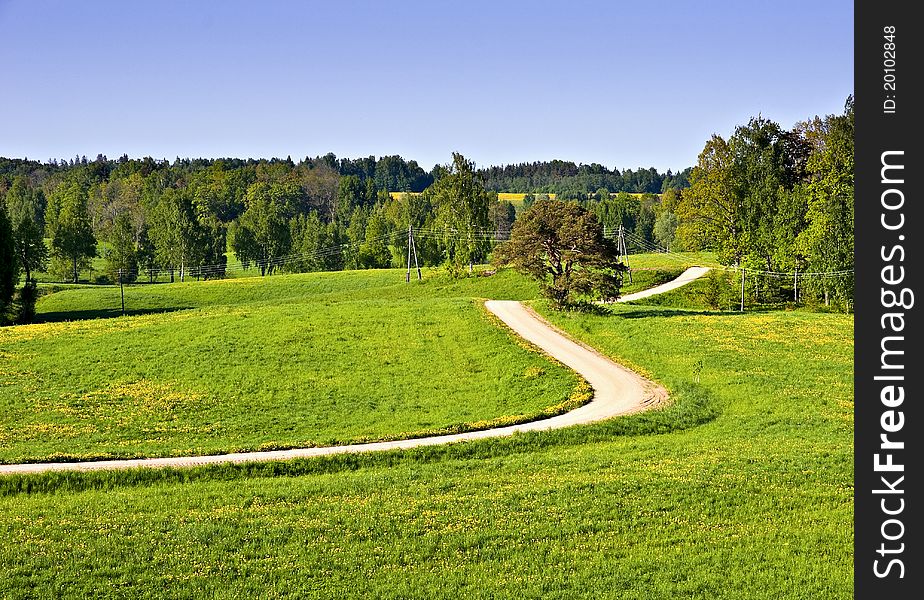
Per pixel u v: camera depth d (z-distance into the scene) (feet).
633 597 81.71
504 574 87.51
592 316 273.54
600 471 121.49
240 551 93.25
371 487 115.55
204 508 107.55
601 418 159.94
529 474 121.49
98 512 106.22
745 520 100.99
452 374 206.59
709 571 86.99
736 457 126.41
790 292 347.97
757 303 343.67
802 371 194.39
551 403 175.32
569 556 91.76
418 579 86.48
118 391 190.19
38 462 132.36
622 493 110.63
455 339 242.58
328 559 91.25
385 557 91.91
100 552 92.43
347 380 201.77
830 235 313.12
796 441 136.36
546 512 104.47
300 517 103.65
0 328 264.52
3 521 102.27
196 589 84.28
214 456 136.67
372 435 151.23
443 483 116.78
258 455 136.77
